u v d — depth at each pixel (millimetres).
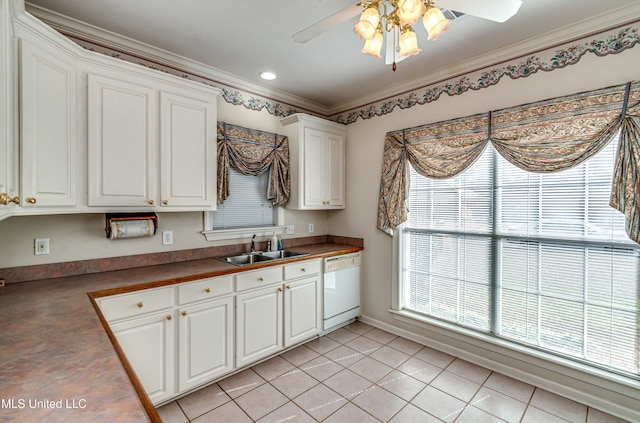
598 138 1910
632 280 1906
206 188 2383
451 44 2268
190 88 2275
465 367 2492
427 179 2910
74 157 1737
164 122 2145
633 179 1793
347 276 3238
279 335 2600
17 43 1382
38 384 809
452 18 1930
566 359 2143
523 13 1893
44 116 1545
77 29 2010
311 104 3553
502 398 2088
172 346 1974
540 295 2275
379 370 2432
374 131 3277
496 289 2492
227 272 2232
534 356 2229
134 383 833
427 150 2793
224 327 2229
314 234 3643
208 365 2141
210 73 2689
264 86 3059
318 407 1980
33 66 1466
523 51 2250
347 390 2164
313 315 2896
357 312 3363
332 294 3074
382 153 3211
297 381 2271
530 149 2186
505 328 2453
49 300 1534
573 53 2047
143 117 2045
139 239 2318
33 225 1892
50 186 1587
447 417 1894
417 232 3002
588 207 2047
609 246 1972
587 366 2051
